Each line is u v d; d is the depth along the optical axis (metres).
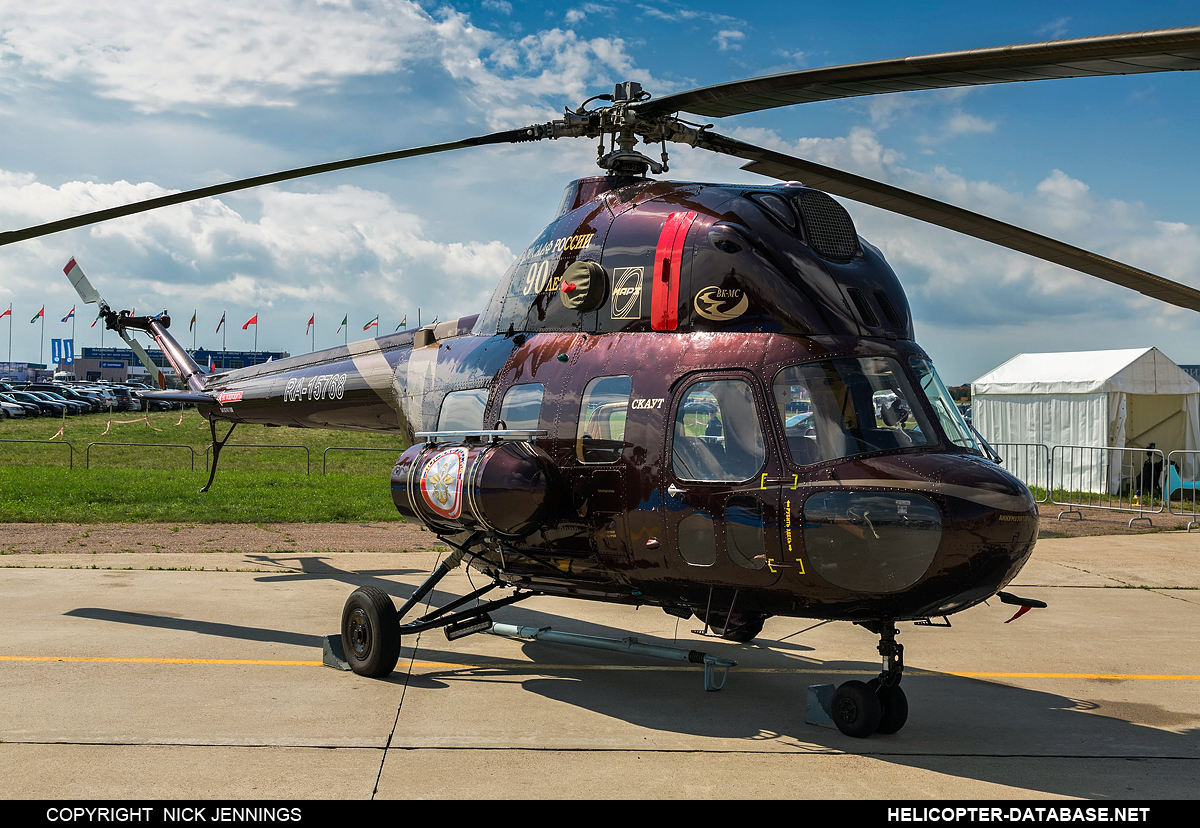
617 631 8.92
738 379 5.71
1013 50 4.18
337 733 5.68
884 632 5.67
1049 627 9.23
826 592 5.32
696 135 7.07
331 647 7.39
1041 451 21.83
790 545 5.33
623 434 6.09
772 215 6.06
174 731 5.62
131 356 150.38
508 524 6.34
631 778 5.01
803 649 8.36
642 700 6.60
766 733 5.84
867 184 6.71
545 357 6.80
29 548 12.91
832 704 5.92
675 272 6.19
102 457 34.25
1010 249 6.72
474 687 6.90
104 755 5.18
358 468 33.28
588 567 6.47
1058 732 5.98
